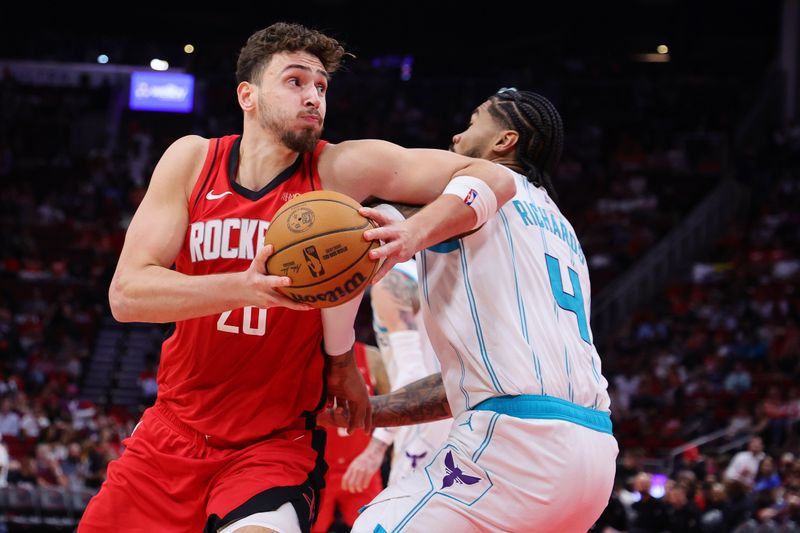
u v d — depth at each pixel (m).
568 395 2.68
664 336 17.05
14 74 25.17
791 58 22.95
